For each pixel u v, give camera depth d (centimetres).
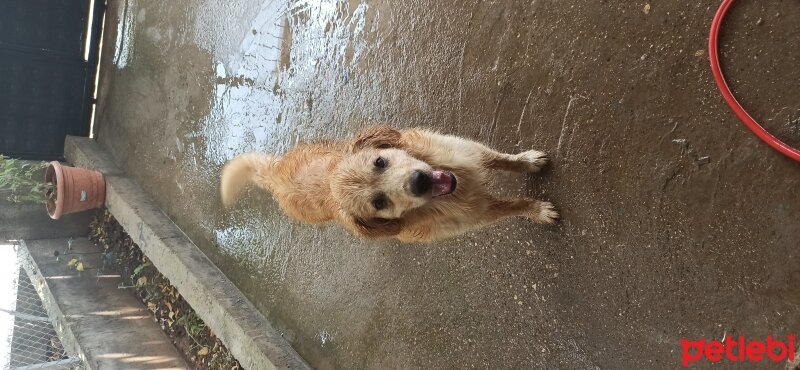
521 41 96
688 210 74
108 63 221
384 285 123
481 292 103
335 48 141
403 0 121
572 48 88
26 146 212
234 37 173
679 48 75
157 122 196
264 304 151
